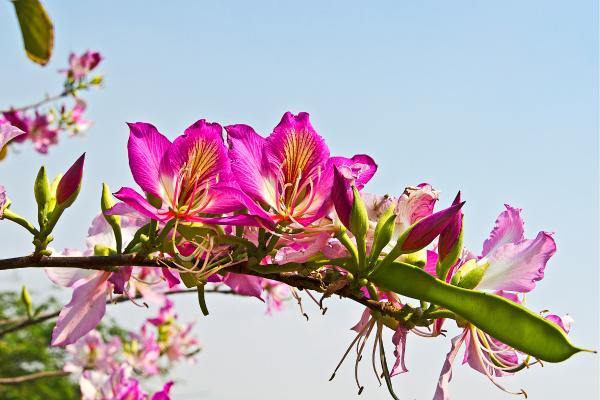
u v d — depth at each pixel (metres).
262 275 0.77
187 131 0.77
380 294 0.80
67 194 0.79
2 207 0.79
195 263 0.76
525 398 0.79
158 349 2.07
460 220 0.76
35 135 2.50
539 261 0.77
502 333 0.73
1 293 5.95
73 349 1.83
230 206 0.76
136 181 0.76
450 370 0.78
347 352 0.79
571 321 0.79
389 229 0.75
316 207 0.76
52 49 0.78
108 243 0.90
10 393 5.89
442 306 0.74
